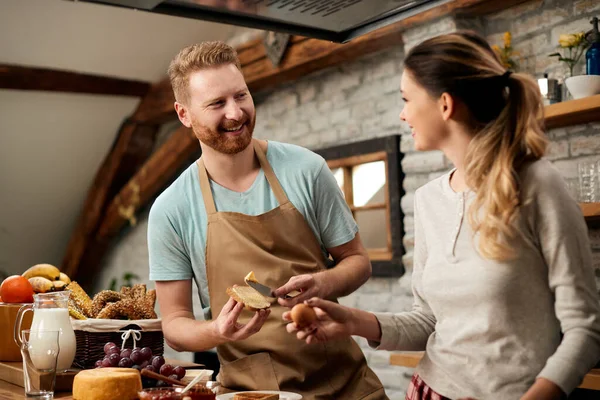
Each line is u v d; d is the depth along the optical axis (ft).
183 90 6.38
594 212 8.91
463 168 4.83
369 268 6.67
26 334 5.67
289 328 4.86
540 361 4.41
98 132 21.34
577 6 10.73
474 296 4.53
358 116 15.12
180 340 6.23
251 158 6.69
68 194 22.95
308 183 6.59
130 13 17.69
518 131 4.45
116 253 23.85
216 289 6.48
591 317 4.22
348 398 6.36
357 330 5.01
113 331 6.43
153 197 21.83
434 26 12.40
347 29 7.26
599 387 8.21
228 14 6.64
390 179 14.02
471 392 4.58
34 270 7.48
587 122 10.15
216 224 6.48
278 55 15.47
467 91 4.61
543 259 4.46
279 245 6.47
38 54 18.16
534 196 4.40
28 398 5.67
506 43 11.38
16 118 19.77
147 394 4.71
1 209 22.38
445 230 4.85
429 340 5.07
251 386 6.23
